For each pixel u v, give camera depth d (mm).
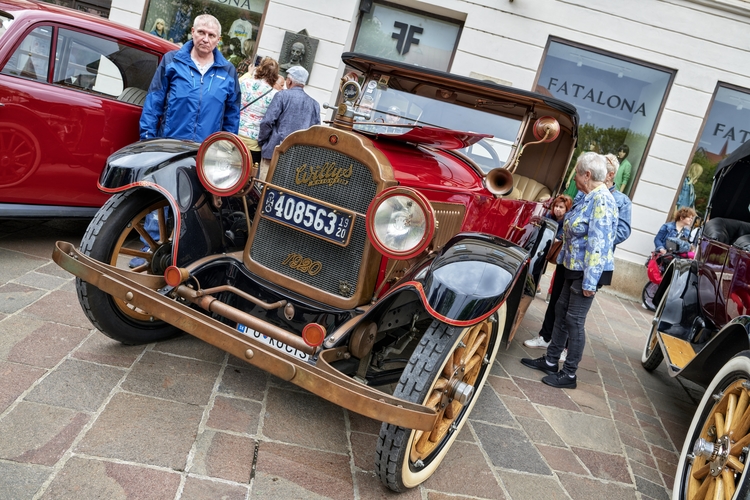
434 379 2395
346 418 2994
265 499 2242
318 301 2801
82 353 2945
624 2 8312
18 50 3902
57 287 3668
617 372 4910
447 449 2803
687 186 8641
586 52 8492
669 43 8359
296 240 2867
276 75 6004
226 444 2510
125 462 2242
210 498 2172
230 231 3182
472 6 8438
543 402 3844
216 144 2881
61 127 4090
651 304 7965
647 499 2975
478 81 3717
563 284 4285
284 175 2889
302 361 2277
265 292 2902
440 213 2941
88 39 4289
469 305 2357
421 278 2498
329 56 8508
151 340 3207
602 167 3998
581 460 3201
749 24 8211
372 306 2584
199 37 4172
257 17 8602
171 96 4180
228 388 2967
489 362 3139
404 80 4059
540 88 8602
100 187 2959
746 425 2467
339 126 3148
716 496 2451
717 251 4219
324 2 8398
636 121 8617
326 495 2363
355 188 2707
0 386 2514
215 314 2998
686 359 3908
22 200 4059
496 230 3656
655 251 8109
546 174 4680
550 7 8352
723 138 8562
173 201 2891
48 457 2172
